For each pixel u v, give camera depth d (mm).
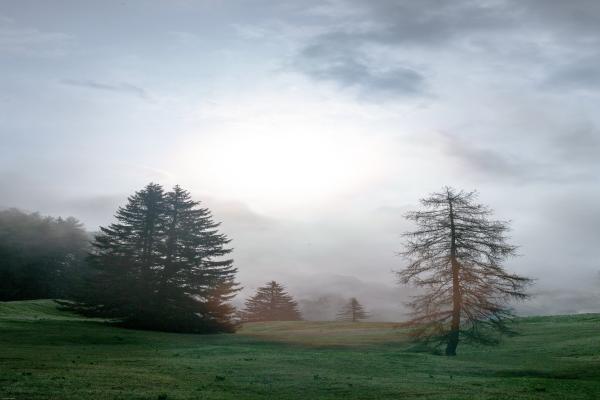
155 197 60938
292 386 20141
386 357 33250
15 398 14883
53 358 27344
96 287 57062
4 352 29281
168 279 58500
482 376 25656
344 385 20672
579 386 21141
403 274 38344
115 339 43594
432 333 37781
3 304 62844
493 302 36156
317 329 69875
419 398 17766
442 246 37625
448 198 38375
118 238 60594
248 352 34938
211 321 58344
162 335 51344
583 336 44000
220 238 62531
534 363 30719
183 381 20250
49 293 94750
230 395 17469
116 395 16094
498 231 36750
